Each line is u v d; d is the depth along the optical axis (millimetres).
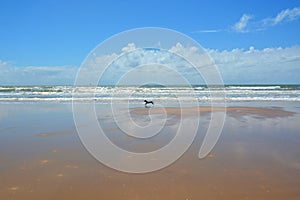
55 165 7203
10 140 10156
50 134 11219
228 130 11883
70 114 17281
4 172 6668
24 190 5629
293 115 16344
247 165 7105
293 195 5324
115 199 5250
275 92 39531
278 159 7613
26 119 15289
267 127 12531
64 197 5328
